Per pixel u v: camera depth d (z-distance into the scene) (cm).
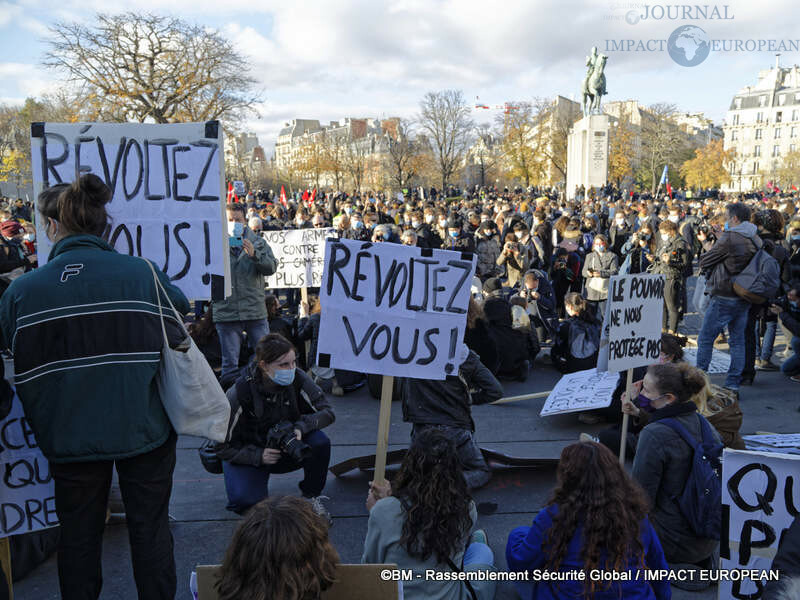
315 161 8300
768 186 7794
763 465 287
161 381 253
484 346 667
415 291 350
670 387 339
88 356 238
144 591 253
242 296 628
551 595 266
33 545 344
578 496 255
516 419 594
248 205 1942
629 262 960
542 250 1092
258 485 388
